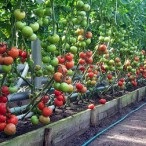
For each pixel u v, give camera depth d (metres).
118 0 2.82
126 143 2.60
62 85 1.92
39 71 2.17
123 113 3.82
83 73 3.18
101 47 2.71
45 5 1.96
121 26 3.29
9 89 1.91
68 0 2.31
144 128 3.12
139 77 5.29
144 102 4.87
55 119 2.47
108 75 3.65
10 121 1.81
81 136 2.69
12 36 1.66
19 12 1.58
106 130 2.97
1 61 1.63
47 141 2.12
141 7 3.85
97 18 2.99
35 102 2.19
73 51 2.20
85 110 2.90
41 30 2.14
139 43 4.48
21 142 1.91
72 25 2.29
